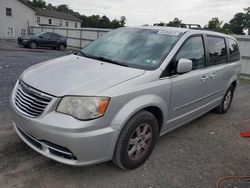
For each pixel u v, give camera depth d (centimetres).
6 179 313
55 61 403
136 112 332
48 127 289
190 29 466
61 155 304
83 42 2591
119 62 384
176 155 412
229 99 650
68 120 287
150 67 370
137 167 362
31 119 302
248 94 929
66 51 2305
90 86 306
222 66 548
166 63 378
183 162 394
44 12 5903
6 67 1041
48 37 2342
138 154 356
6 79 800
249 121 611
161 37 426
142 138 355
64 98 294
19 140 402
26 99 319
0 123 459
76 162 298
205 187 341
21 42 2273
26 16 4338
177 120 427
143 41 423
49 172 333
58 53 2008
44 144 306
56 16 6081
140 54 396
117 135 313
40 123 294
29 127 307
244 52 1360
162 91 365
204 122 577
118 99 307
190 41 437
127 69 358
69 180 323
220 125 568
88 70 350
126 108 316
